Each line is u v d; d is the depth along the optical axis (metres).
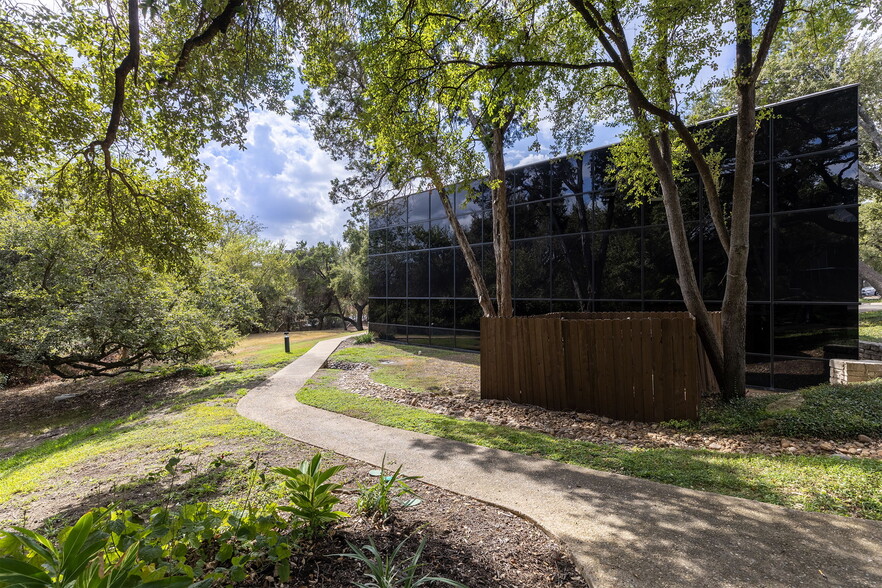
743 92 7.10
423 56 6.68
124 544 1.90
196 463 4.82
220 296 17.52
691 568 2.58
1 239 12.84
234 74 6.51
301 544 2.66
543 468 4.52
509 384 8.32
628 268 12.01
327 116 12.59
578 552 2.75
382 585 2.08
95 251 13.20
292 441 5.70
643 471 4.35
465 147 7.38
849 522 3.17
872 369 7.96
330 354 16.16
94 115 7.13
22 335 11.59
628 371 6.99
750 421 6.16
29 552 1.83
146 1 4.68
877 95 17.83
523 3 6.86
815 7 6.82
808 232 9.21
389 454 5.07
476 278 13.12
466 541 2.88
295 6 5.69
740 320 7.46
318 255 43.84
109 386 15.26
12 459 7.18
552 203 13.91
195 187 9.33
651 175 9.80
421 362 14.20
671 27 6.54
